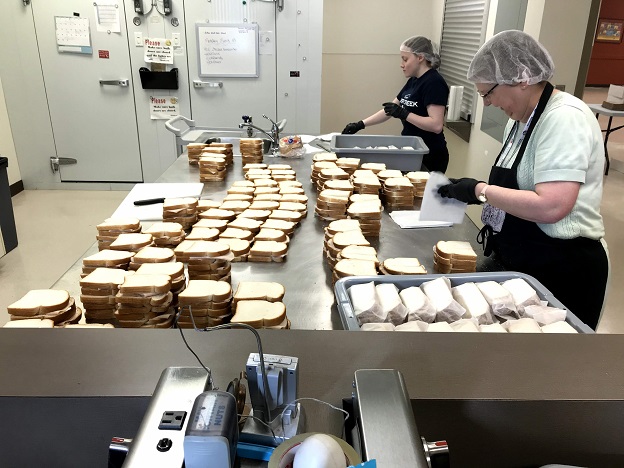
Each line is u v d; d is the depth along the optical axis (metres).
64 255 3.39
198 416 0.52
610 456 0.75
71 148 4.48
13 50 4.13
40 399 0.68
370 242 1.76
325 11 5.20
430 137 3.14
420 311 1.17
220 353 0.77
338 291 1.22
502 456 0.75
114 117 4.38
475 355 0.78
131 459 0.52
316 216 1.96
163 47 4.13
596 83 10.70
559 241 1.55
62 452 0.74
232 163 2.72
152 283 1.16
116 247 1.45
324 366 0.75
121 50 4.15
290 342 0.80
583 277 1.58
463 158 4.32
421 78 3.08
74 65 4.20
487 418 0.71
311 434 0.56
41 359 0.75
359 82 5.47
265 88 4.30
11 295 2.90
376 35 5.30
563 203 1.39
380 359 0.76
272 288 1.23
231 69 4.21
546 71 1.46
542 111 1.48
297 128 4.44
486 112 3.73
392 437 0.54
